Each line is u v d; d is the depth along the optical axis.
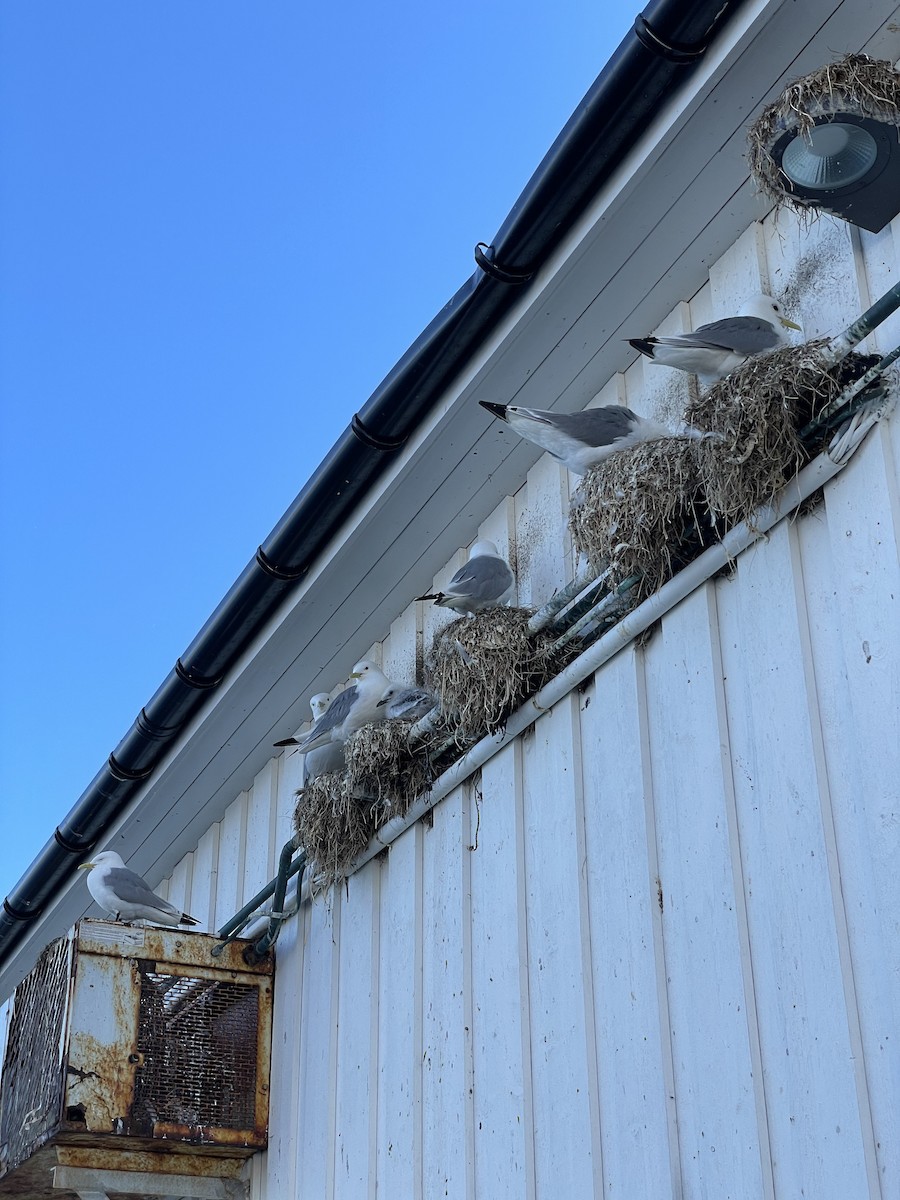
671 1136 5.15
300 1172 7.43
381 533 7.86
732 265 6.54
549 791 6.37
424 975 6.95
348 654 8.74
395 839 7.52
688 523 5.76
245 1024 8.09
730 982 5.09
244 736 9.30
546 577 7.23
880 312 5.12
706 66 5.82
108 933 7.89
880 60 5.54
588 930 5.89
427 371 7.00
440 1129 6.46
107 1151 7.62
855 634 4.99
